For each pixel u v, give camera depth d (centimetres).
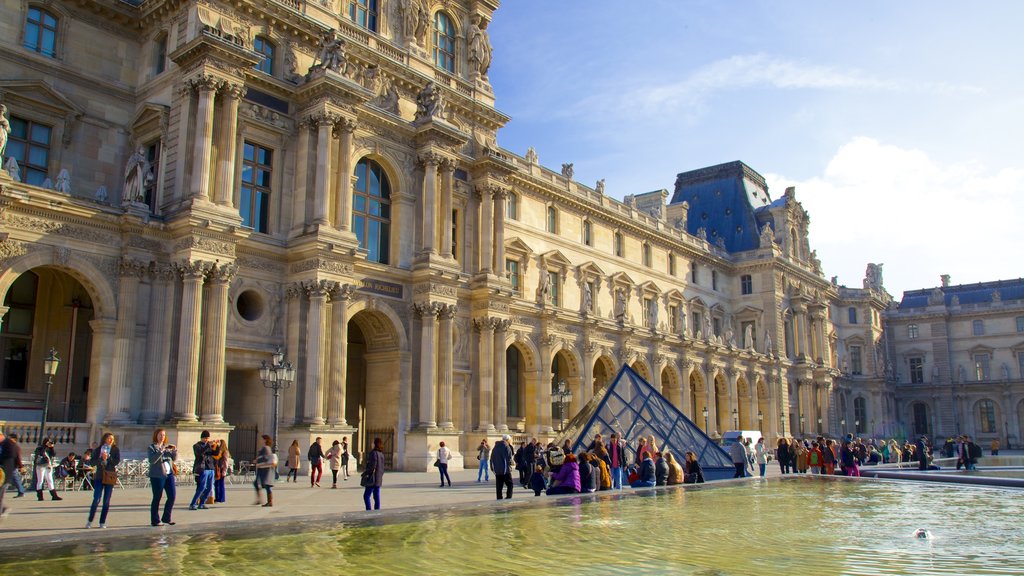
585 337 7444
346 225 4688
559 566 1494
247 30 4606
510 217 7131
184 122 4209
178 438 3784
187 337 3922
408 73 5516
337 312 4569
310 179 4662
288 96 4728
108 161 4522
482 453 4284
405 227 5297
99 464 2150
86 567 1424
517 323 6725
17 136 4188
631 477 3575
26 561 1479
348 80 4716
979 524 2266
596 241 8244
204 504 2784
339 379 4525
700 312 10044
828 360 12281
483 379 5678
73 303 4312
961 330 14475
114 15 4609
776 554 1661
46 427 3606
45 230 3681
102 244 3878
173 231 4066
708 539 1869
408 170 5366
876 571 1468
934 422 14325
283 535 1842
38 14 4338
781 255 11212
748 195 11969
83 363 4366
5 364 4156
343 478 4228
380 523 2081
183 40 4406
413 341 5216
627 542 1797
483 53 6316
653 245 9231
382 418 5169
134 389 3894
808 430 11131
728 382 9550
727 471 4262
